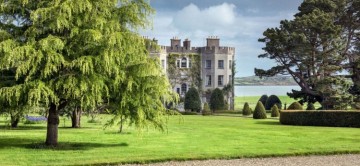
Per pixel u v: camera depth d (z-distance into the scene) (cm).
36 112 1515
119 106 1447
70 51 1343
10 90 1294
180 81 6175
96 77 1343
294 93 4547
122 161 1191
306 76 4666
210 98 5859
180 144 1628
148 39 1518
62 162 1169
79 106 1524
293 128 2653
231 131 2309
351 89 4184
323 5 4472
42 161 1188
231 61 6366
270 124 3103
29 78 1304
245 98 10481
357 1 4372
